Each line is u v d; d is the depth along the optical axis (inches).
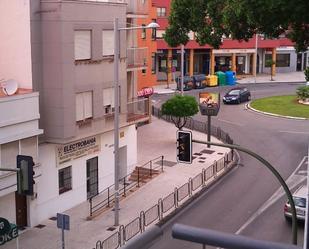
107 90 1010.7
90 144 1007.6
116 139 864.3
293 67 3366.1
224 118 1862.7
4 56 885.8
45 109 904.3
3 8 871.7
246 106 2105.1
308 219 208.8
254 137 1558.8
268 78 3038.9
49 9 875.4
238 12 759.1
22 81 879.7
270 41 3058.6
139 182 1111.6
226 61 3024.1
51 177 919.7
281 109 2000.5
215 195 1057.5
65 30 880.9
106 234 846.5
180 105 1393.9
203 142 632.4
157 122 1772.9
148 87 1705.2
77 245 802.8
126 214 935.0
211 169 1211.2
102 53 978.7
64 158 944.9
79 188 990.4
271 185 1117.1
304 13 705.0
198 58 2913.4
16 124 810.2
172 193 1024.2
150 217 920.9
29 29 861.8
